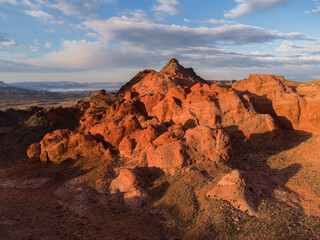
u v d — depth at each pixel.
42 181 43.69
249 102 51.31
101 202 34.38
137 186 34.06
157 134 44.25
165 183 34.38
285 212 24.69
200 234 23.83
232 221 24.33
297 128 50.47
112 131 49.91
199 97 53.22
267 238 21.19
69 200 35.78
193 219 26.72
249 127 47.81
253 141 46.88
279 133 47.75
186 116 52.84
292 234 21.22
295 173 34.19
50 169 47.38
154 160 37.47
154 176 36.75
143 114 62.38
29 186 42.28
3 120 93.62
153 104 62.09
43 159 49.88
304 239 20.42
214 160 36.00
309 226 22.16
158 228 26.89
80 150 48.84
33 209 33.41
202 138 37.97
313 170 33.19
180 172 34.97
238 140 47.53
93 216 30.77
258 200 26.84
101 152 47.94
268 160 40.78
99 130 51.06
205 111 51.03
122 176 36.62
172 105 55.53
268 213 24.75
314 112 48.09
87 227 27.97
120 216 30.33
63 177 44.03
